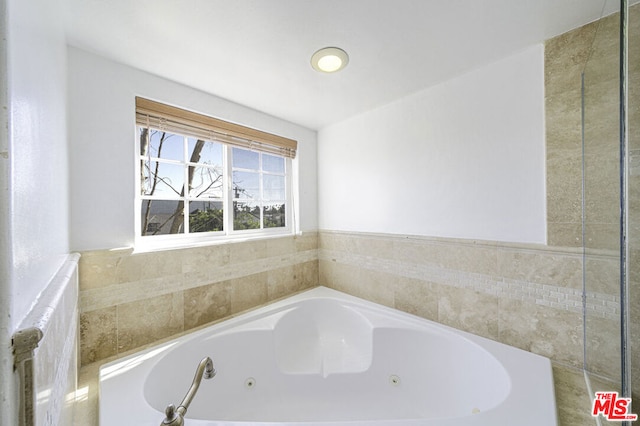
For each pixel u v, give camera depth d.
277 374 1.50
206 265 1.58
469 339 1.33
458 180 1.46
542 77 1.18
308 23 1.04
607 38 0.90
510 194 1.28
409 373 1.45
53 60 0.75
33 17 0.49
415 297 1.65
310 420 1.38
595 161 0.99
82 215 1.17
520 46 1.20
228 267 1.69
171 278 1.44
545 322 1.19
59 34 0.87
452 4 0.95
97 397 0.99
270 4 0.94
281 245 2.01
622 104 0.75
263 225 2.05
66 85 1.06
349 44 1.17
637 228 0.76
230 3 0.93
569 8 0.98
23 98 0.40
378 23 1.04
